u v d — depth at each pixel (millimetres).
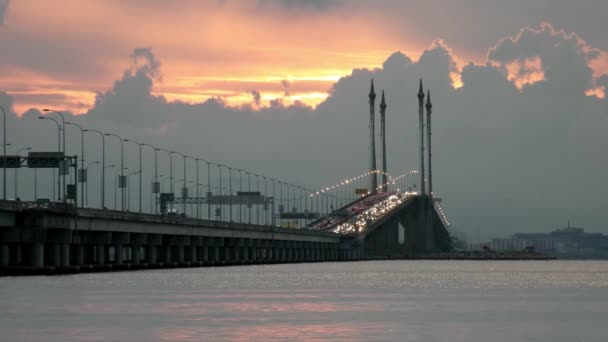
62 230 193125
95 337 82688
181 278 189875
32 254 184250
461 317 102938
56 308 109125
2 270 183000
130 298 126438
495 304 123250
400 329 89875
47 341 80062
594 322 98875
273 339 81438
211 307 113438
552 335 86938
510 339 83562
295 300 127125
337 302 124062
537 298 137250
